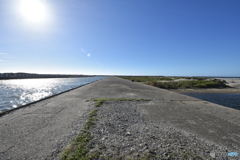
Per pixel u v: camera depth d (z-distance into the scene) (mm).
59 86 31031
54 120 3918
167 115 4562
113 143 2617
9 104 11719
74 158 2102
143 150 2389
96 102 6340
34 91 21312
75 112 4770
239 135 3107
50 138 2799
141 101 6793
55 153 2264
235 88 21234
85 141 2654
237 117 4379
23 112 4793
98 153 2260
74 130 3199
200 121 4008
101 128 3330
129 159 2115
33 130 3209
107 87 15070
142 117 4312
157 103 6422
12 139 2760
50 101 6820
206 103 6539
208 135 3088
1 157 2150
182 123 3834
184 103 6484
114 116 4316
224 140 2861
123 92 10570
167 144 2637
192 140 2836
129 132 3156
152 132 3191
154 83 20672
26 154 2238
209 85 22141
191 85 22234
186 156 2244
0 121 3852
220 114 4703
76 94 9398
